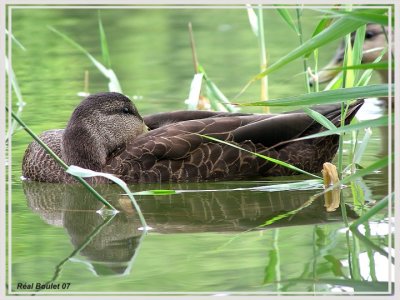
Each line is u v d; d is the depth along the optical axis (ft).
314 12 86.53
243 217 38.24
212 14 91.56
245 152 45.16
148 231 36.42
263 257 32.58
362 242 34.17
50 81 66.95
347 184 42.98
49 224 37.86
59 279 30.83
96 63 54.70
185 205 40.45
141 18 89.61
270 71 33.76
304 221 37.35
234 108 56.24
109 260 32.76
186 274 30.86
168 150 45.06
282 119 45.78
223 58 72.79
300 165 45.98
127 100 47.67
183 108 58.70
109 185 45.29
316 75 45.85
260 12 52.44
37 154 47.01
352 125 32.27
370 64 32.04
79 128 46.47
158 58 73.31
